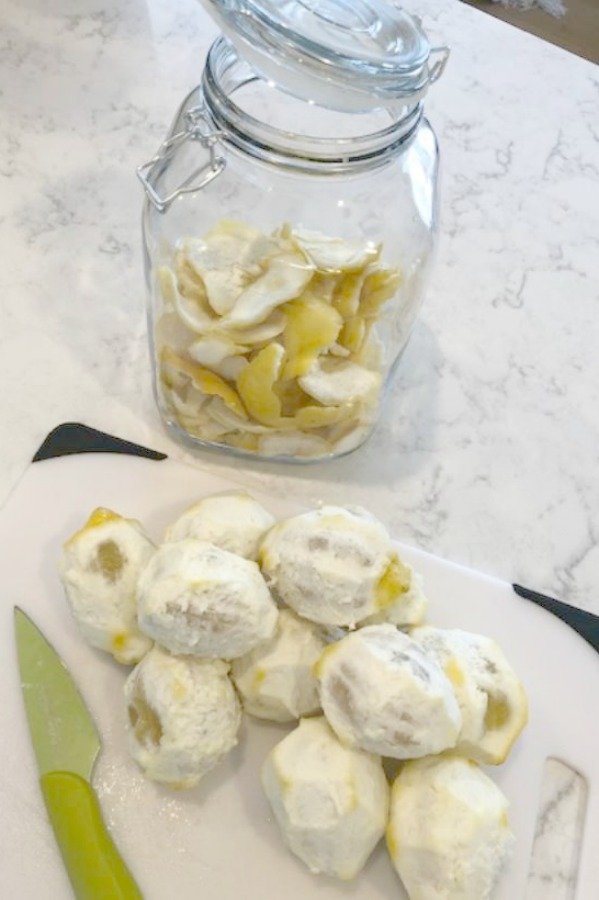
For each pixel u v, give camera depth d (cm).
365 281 64
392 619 62
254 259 64
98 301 77
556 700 66
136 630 60
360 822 56
